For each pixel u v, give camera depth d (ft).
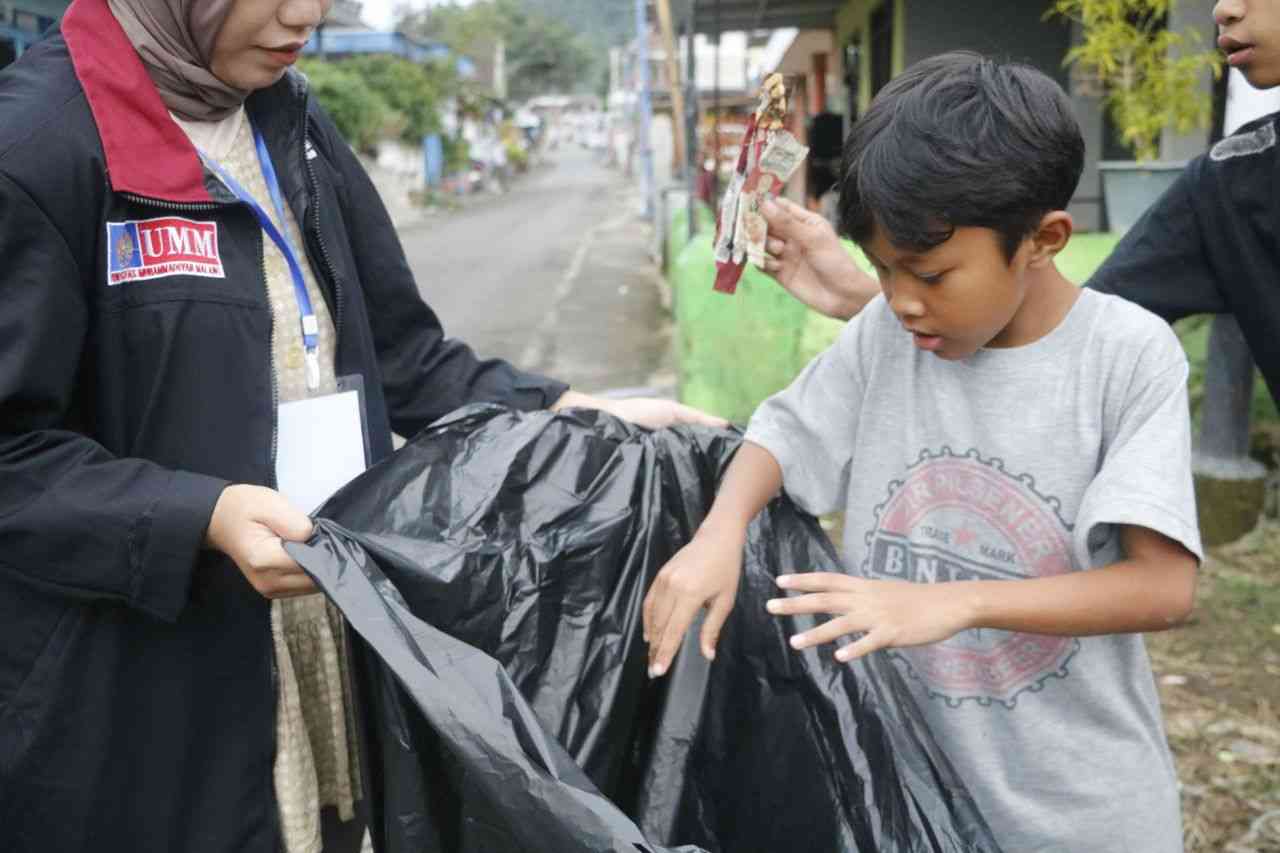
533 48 270.87
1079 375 3.90
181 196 4.30
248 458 4.47
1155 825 4.20
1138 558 3.72
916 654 4.40
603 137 234.58
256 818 4.53
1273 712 9.62
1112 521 3.59
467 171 109.09
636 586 4.43
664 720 4.31
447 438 4.49
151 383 4.31
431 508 4.17
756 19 37.63
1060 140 3.45
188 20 4.26
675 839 4.21
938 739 4.39
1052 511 4.00
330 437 4.82
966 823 3.94
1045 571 4.05
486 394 5.60
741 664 4.42
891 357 4.30
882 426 4.33
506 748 3.32
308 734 4.98
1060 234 3.56
